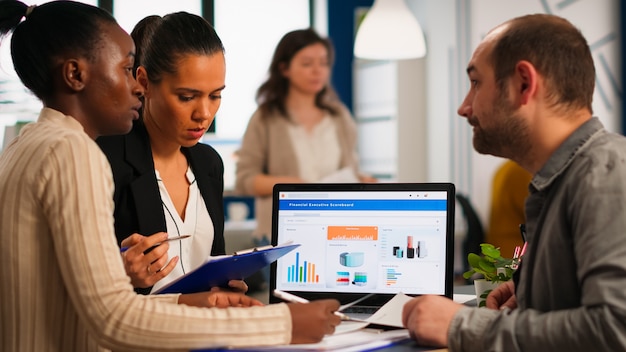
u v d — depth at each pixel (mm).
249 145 4566
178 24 2055
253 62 7078
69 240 1502
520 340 1490
